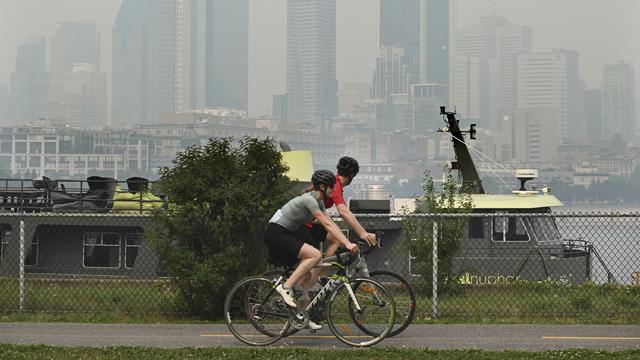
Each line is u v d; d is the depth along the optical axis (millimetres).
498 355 23531
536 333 27953
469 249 50281
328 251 26859
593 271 51844
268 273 26562
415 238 39062
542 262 50062
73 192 55906
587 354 23578
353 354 23766
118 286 42219
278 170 32188
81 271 50188
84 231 50406
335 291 25922
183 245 31578
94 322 30484
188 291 31312
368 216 32344
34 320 30938
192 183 31344
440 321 30609
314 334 27672
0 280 42844
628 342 26328
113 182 51094
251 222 31172
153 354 23703
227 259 30797
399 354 23766
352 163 26672
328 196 26266
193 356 23422
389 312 26031
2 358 22938
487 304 34875
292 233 26094
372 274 27016
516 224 50500
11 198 53906
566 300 35844
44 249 50719
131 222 49219
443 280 38094
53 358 23047
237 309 31172
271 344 26047
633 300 35219
